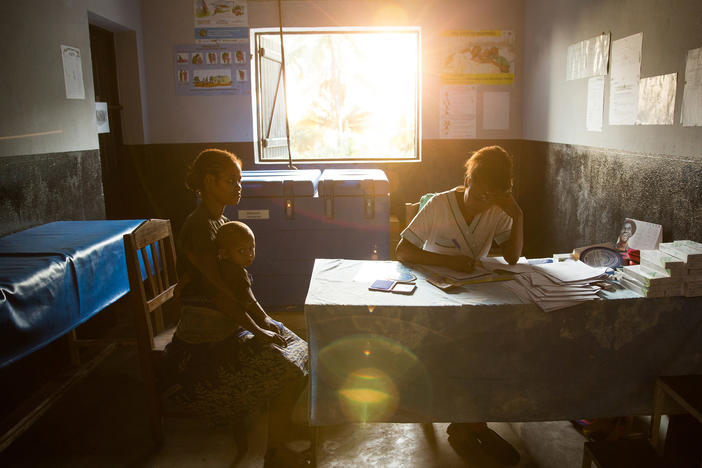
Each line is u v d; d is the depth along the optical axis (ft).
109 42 15.46
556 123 13.79
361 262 7.96
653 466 5.60
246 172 13.84
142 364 7.79
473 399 6.51
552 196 14.15
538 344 6.31
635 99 9.78
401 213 17.19
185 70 16.25
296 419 8.54
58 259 7.47
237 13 15.96
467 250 7.91
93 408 9.29
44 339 6.95
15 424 7.68
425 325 6.25
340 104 23.81
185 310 6.70
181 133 16.60
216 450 7.97
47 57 10.44
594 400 6.51
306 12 15.92
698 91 7.86
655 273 6.27
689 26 8.09
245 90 16.35
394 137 23.91
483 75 16.38
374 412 6.58
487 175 6.92
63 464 7.70
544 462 7.28
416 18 16.03
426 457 7.68
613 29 10.61
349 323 6.29
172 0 15.92
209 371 6.57
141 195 16.52
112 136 15.51
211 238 6.57
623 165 10.27
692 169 8.04
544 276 6.82
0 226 8.95
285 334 7.38
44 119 10.28
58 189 10.69
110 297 8.78
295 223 12.24
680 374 6.43
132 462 7.72
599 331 6.26
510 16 16.06
